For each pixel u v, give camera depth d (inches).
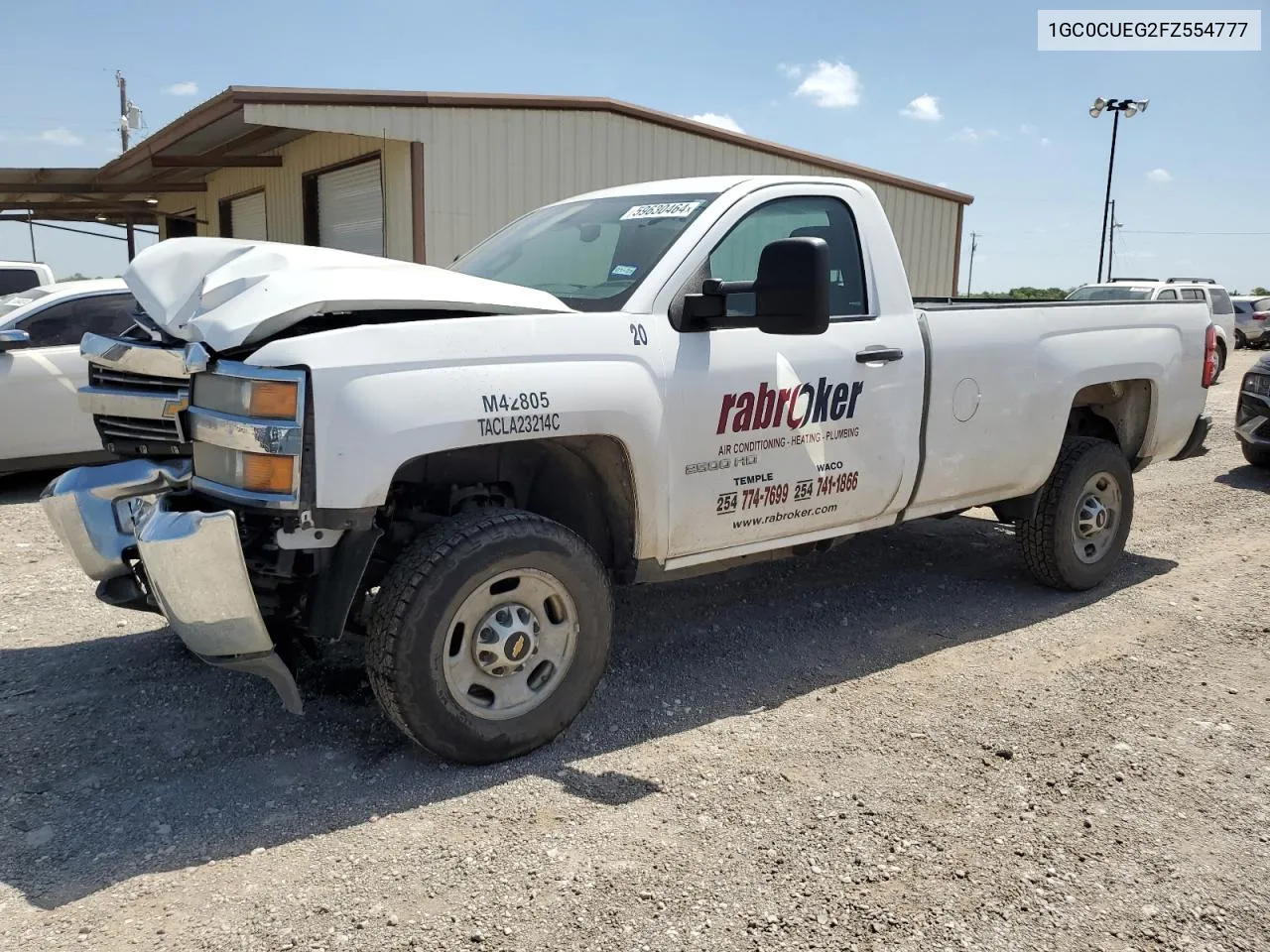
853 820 124.9
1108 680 170.4
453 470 148.9
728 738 148.3
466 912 105.9
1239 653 183.8
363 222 546.0
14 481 348.2
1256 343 1115.9
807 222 175.6
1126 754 143.3
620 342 144.1
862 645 187.9
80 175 705.0
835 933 103.1
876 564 240.4
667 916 105.5
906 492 183.6
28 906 107.0
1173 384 228.8
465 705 135.4
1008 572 235.8
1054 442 205.2
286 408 120.3
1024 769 138.8
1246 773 138.3
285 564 128.6
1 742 145.2
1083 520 215.2
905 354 178.1
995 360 192.9
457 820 124.2
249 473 122.6
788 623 199.3
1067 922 105.3
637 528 149.5
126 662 175.5
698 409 151.8
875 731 150.6
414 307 132.3
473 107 485.4
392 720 133.7
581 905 107.1
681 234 157.9
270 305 124.9
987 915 106.3
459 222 489.4
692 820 124.6
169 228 917.2
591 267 163.9
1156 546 263.0
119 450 155.8
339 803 128.6
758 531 164.9
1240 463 389.4
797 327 137.6
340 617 128.2
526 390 133.0
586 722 153.3
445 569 129.9
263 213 670.5
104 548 148.4
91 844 119.2
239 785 133.3
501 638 136.3
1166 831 123.3
